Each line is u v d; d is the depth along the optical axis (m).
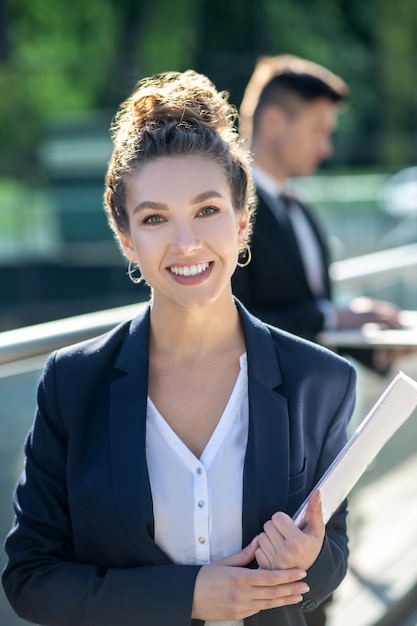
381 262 4.62
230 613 1.70
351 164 19.84
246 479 1.78
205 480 1.79
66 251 16.08
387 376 3.47
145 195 1.71
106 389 1.85
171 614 1.71
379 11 23.78
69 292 15.98
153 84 1.90
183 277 1.73
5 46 14.77
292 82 3.28
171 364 1.86
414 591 3.93
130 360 1.84
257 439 1.79
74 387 1.83
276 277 3.06
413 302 4.64
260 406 1.81
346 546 1.93
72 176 16.91
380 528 3.95
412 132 22.45
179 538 1.79
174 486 1.79
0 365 2.77
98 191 16.75
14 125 17.92
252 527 1.78
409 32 24.05
